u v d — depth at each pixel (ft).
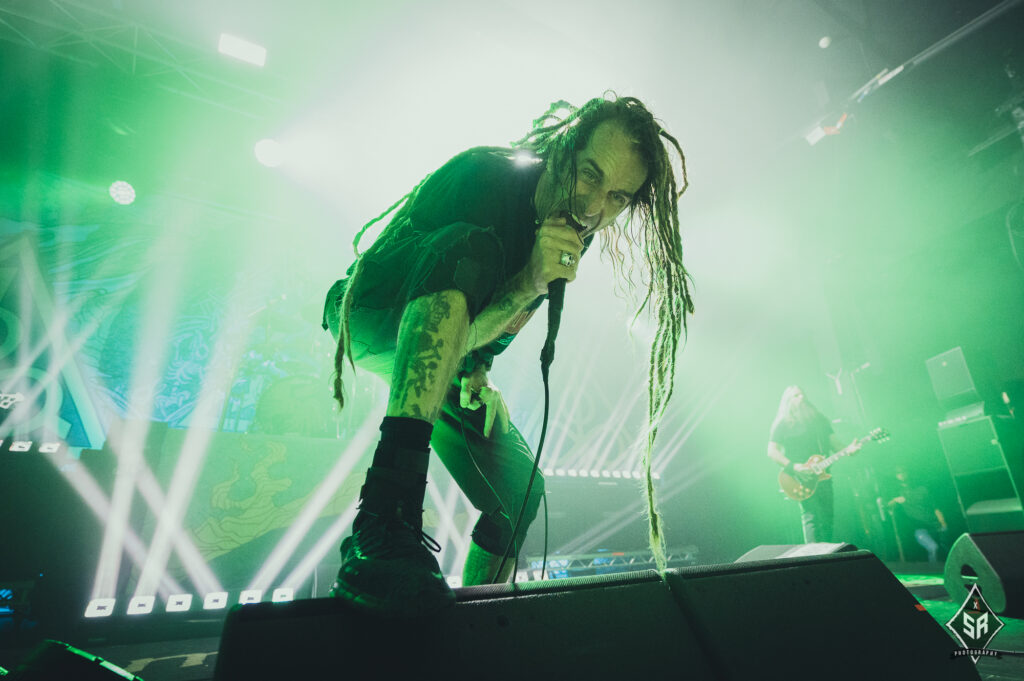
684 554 19.33
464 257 3.15
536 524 16.11
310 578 11.94
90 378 18.69
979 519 17.28
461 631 2.62
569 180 3.63
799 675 3.19
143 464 10.85
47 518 9.92
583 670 2.72
